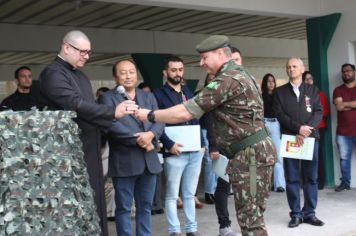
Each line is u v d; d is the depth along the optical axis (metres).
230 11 6.39
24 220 2.38
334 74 6.87
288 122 4.55
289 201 4.75
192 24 10.76
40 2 7.93
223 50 2.96
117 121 3.49
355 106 6.39
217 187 4.36
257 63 17.56
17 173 2.40
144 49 11.46
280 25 11.21
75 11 8.82
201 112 2.89
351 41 6.68
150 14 9.43
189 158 4.17
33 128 2.47
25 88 4.67
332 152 6.84
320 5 6.94
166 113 2.93
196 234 4.33
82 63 3.17
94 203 2.90
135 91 3.76
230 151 2.94
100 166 3.22
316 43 6.95
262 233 2.90
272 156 2.92
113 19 9.86
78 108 3.00
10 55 12.80
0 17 9.15
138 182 3.72
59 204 2.48
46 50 10.15
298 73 4.62
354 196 6.11
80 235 2.56
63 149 2.55
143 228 3.74
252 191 2.87
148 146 3.57
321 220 4.94
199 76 17.95
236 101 2.85
